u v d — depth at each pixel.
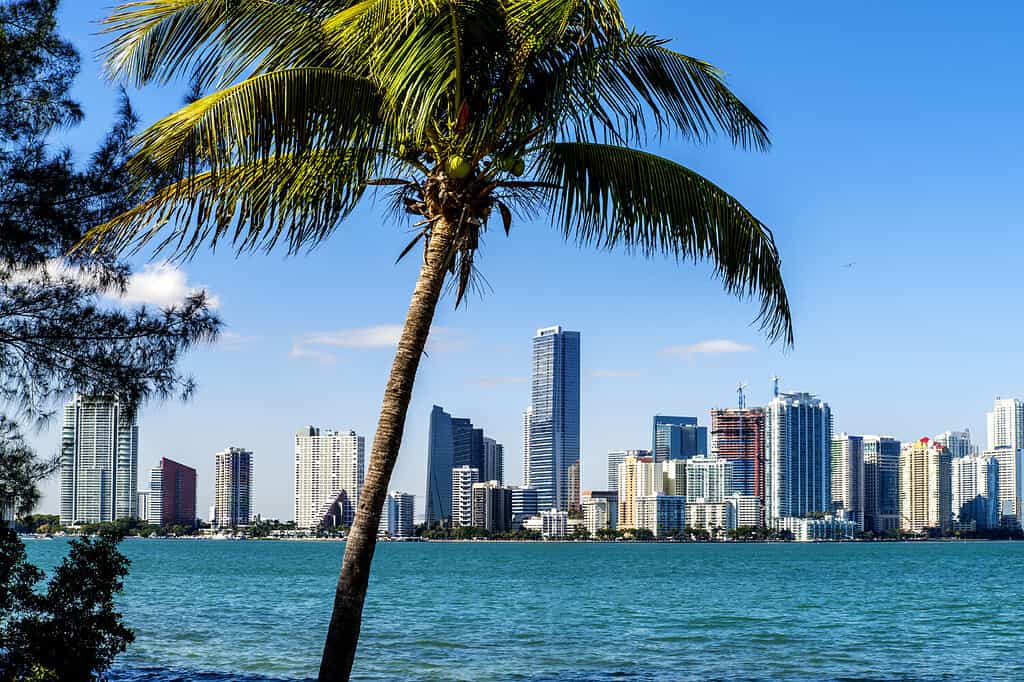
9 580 15.56
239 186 13.80
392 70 12.47
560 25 12.76
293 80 12.83
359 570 13.66
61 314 15.73
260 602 63.47
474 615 52.47
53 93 16.19
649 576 116.88
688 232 14.63
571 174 14.59
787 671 30.52
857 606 62.09
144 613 52.34
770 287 15.16
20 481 15.45
